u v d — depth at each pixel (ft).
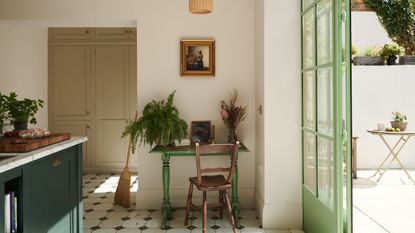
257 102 13.70
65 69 20.39
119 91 20.45
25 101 9.90
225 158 14.39
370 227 12.48
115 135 20.56
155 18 14.29
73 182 9.90
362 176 20.10
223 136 14.38
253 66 14.33
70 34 20.35
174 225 12.49
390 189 17.51
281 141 12.09
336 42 9.11
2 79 14.06
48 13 14.19
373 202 15.46
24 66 15.84
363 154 21.81
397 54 21.63
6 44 14.48
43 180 8.18
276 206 12.13
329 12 9.70
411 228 12.34
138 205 14.32
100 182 18.74
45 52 18.11
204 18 14.34
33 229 7.72
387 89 21.74
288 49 12.02
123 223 12.72
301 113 12.04
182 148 13.01
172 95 13.62
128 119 20.47
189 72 14.24
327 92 9.95
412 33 23.11
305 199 11.83
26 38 16.06
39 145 8.16
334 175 9.18
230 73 14.38
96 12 14.25
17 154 7.39
